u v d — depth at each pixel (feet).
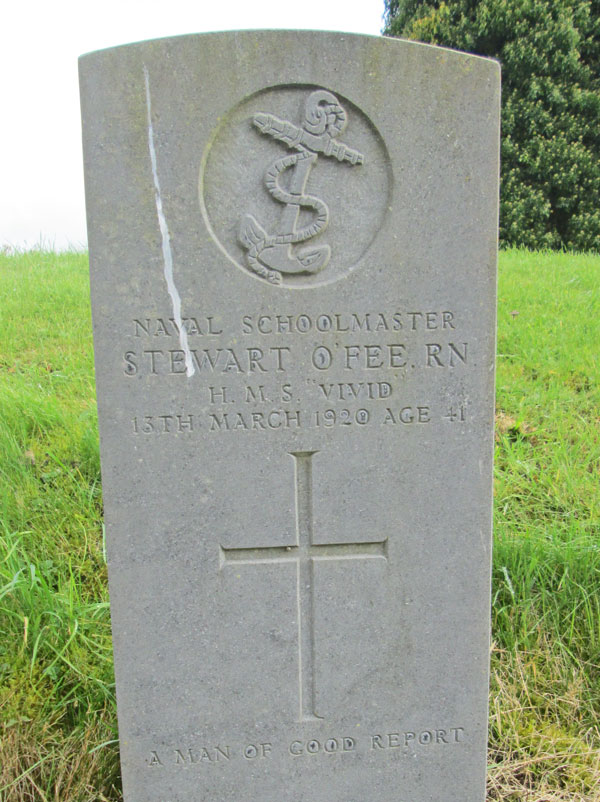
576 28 15.79
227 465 2.80
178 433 2.77
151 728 2.94
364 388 2.79
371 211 2.70
